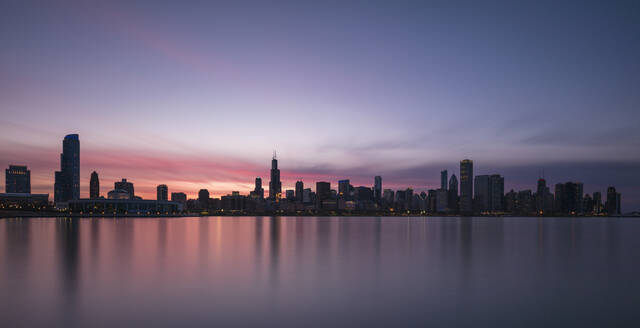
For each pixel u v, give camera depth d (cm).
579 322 2506
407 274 4191
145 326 2348
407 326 2384
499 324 2448
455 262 5234
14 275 3950
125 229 13275
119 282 3622
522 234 13062
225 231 13075
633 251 7112
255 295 3145
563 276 4191
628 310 2792
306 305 2838
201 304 2862
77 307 2759
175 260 5166
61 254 5700
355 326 2378
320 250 6688
